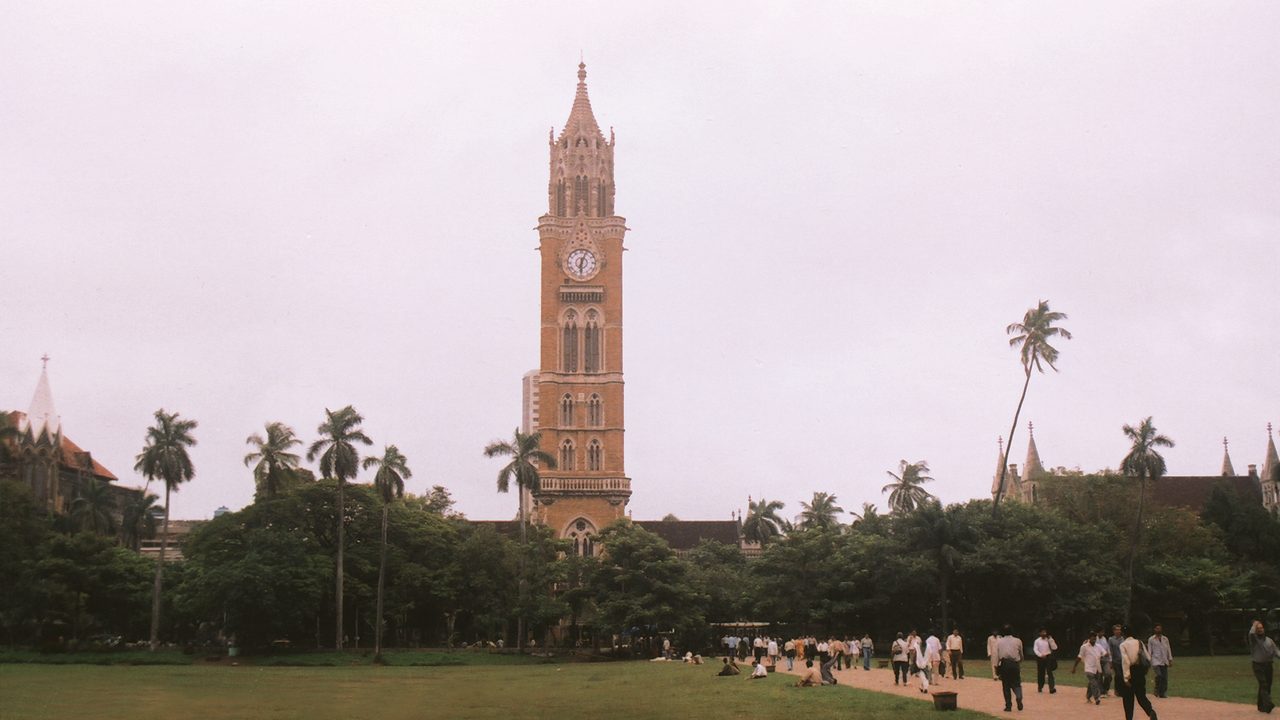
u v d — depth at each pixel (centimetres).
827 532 12262
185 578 12488
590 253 17175
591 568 12725
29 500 12725
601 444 16638
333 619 13150
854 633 11881
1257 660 3669
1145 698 3359
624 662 11044
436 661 11131
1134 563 12162
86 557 12431
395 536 13100
